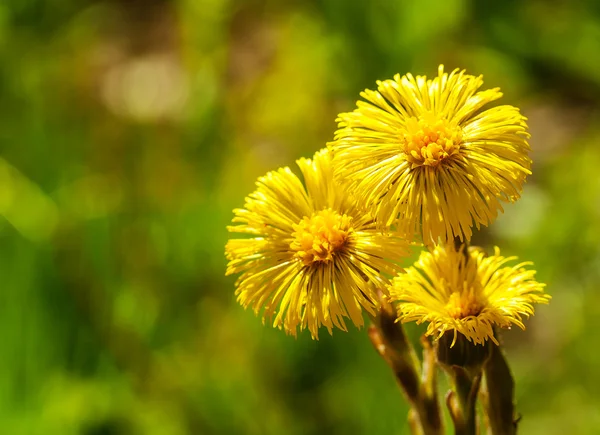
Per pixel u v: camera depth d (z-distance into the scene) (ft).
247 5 2.76
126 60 2.80
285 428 1.52
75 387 1.49
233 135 1.94
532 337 1.78
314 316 0.69
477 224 0.66
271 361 1.57
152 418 1.51
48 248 1.58
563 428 1.57
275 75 2.19
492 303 0.69
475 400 0.71
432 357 0.73
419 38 2.11
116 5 3.14
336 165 0.68
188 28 1.84
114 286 1.62
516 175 0.66
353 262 0.69
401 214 0.67
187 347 1.63
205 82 1.83
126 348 1.61
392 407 1.47
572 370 1.65
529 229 1.93
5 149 1.81
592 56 2.59
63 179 1.78
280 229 0.71
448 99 0.69
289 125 2.08
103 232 1.64
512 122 0.67
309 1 2.36
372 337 0.74
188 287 1.68
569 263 1.83
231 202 1.77
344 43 2.12
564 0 2.72
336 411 1.52
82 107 2.26
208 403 1.54
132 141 2.00
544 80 2.65
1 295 1.49
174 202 1.79
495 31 2.62
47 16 2.40
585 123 2.47
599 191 1.95
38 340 1.51
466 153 0.67
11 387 1.45
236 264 0.71
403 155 0.67
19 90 1.92
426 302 0.70
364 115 0.69
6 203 1.62
